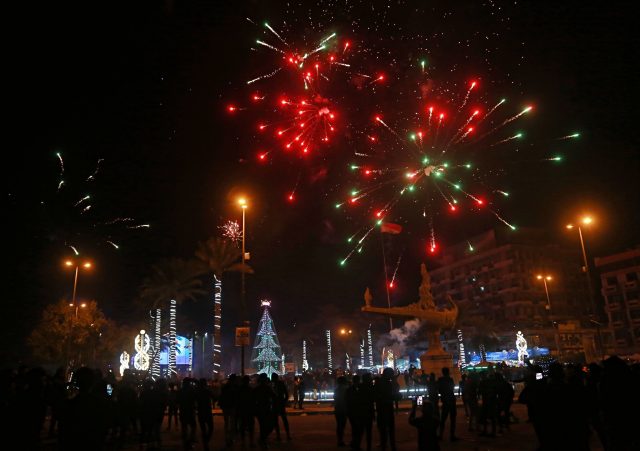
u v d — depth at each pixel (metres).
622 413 8.91
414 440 16.92
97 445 6.96
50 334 51.09
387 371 14.10
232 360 88.50
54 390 13.05
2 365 54.44
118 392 16.67
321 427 21.66
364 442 16.59
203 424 15.45
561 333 76.94
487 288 102.31
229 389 16.62
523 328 88.88
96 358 64.62
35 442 8.49
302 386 30.08
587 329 78.56
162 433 21.03
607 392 9.13
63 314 51.97
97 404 7.11
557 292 97.62
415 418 10.45
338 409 15.79
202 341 84.94
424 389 30.77
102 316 57.41
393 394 14.08
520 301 95.50
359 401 14.03
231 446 16.36
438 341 33.44
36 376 8.85
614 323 86.06
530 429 18.31
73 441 6.85
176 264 49.31
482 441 15.56
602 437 10.82
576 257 100.56
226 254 45.81
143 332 54.72
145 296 50.78
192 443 16.83
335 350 81.69
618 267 87.88
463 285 107.56
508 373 32.53
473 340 78.81
